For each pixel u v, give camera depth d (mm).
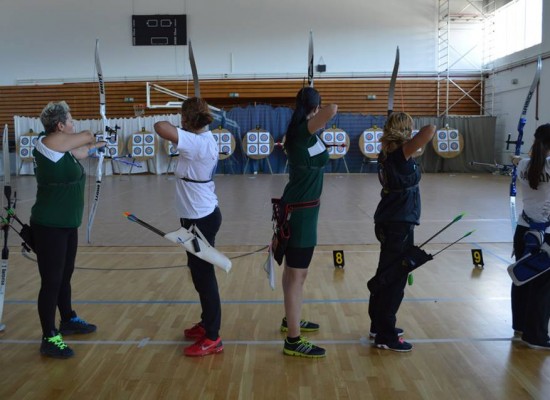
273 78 15570
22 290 3730
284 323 2930
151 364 2529
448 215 6953
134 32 15500
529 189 2695
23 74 15773
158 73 15633
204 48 15539
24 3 15531
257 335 2889
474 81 15633
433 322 3066
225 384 2318
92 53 15633
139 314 3244
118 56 15602
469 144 15203
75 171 2617
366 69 15570
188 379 2369
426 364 2510
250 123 15242
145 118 15125
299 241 2510
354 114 15453
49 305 2598
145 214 7195
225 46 15523
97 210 7621
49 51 15672
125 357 2611
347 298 3553
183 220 2652
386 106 15633
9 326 3037
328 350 2686
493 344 2742
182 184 2607
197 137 2529
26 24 15617
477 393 2221
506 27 14562
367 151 15234
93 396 2213
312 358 2576
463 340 2799
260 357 2602
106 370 2465
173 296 3607
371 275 4117
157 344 2775
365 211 7445
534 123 13117
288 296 2578
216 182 12445
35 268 4332
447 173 15008
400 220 2539
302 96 2494
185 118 2586
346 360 2562
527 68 13359
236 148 15344
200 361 2557
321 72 15555
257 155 15055
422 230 5848
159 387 2293
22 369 2477
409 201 2553
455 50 15602
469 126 15117
